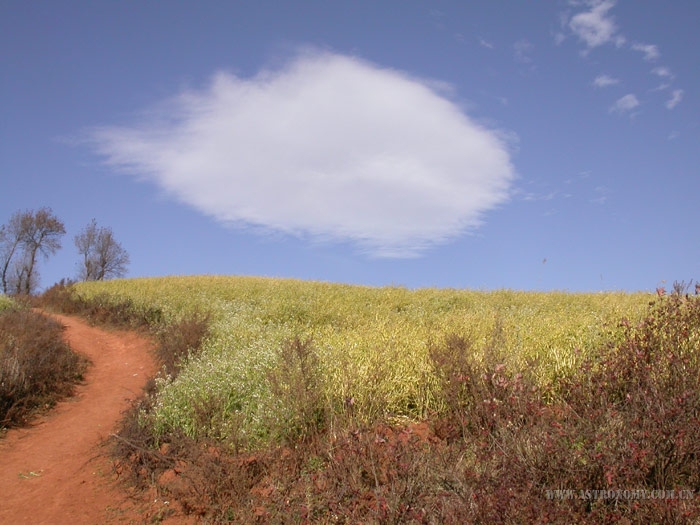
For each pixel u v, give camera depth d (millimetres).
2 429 9672
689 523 4070
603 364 6734
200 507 6148
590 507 4617
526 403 5902
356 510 5121
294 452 6691
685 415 4953
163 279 29906
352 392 7531
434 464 5328
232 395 8680
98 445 8609
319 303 17875
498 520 4215
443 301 18844
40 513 6574
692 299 7223
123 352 16078
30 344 13172
